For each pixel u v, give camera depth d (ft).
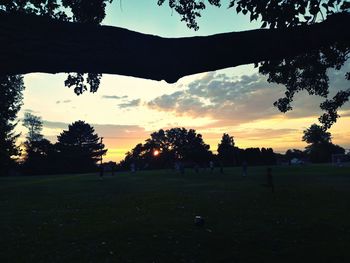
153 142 442.50
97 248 37.65
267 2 14.97
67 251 36.78
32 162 328.08
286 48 11.07
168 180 133.28
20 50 9.48
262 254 34.96
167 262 33.06
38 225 50.49
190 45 10.63
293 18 14.48
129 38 10.28
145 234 43.11
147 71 10.59
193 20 25.58
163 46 10.51
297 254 34.76
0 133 209.26
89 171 337.31
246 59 11.03
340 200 69.72
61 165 332.60
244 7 15.67
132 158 423.64
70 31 9.98
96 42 9.98
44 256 35.22
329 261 32.71
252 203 67.26
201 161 339.57
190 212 57.82
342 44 13.12
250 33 10.98
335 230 43.93
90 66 10.16
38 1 16.92
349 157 315.99
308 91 35.73
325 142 373.61
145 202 71.31
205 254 35.17
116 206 67.10
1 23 9.62
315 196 76.13
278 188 93.71
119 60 10.18
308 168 207.72
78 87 23.06
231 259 33.65
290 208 60.80
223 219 51.65
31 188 114.52
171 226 47.16
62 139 353.51
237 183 111.96
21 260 34.12
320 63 26.73
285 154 410.31
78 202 75.25
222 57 10.78
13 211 64.23
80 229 46.96
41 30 9.73
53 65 9.91
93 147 357.00
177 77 10.88
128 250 36.73
